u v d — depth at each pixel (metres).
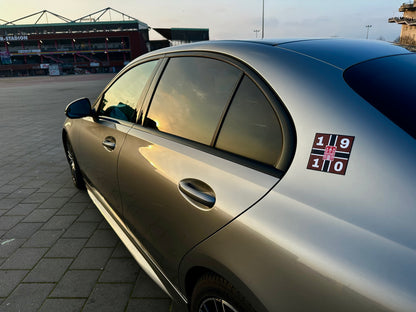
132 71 2.30
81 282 2.23
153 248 1.73
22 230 2.97
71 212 3.33
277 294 0.90
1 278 2.28
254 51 1.32
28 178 4.43
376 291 0.71
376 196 0.80
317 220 0.87
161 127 1.72
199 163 1.33
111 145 2.09
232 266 1.04
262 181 1.06
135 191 1.78
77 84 30.20
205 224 1.20
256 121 1.18
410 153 0.82
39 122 9.42
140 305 2.01
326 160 0.92
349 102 0.97
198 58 1.61
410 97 0.99
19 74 99.38
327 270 0.79
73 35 99.50
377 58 1.23
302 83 1.08
